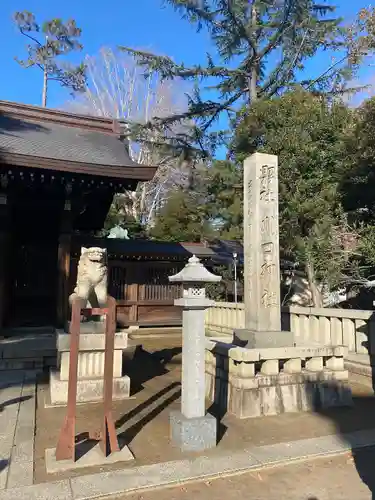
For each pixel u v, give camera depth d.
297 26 16.20
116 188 9.97
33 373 7.67
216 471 3.47
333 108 12.02
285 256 12.95
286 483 3.36
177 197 26.86
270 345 5.85
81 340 5.83
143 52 17.12
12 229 11.00
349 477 3.47
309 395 5.34
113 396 5.83
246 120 12.43
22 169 8.47
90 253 6.18
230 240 19.83
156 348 11.21
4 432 4.40
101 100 30.45
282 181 11.24
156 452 3.88
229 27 17.44
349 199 11.63
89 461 3.61
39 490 3.11
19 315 12.26
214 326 14.06
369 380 6.83
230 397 5.23
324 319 8.20
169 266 15.95
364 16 13.94
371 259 9.74
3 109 11.94
